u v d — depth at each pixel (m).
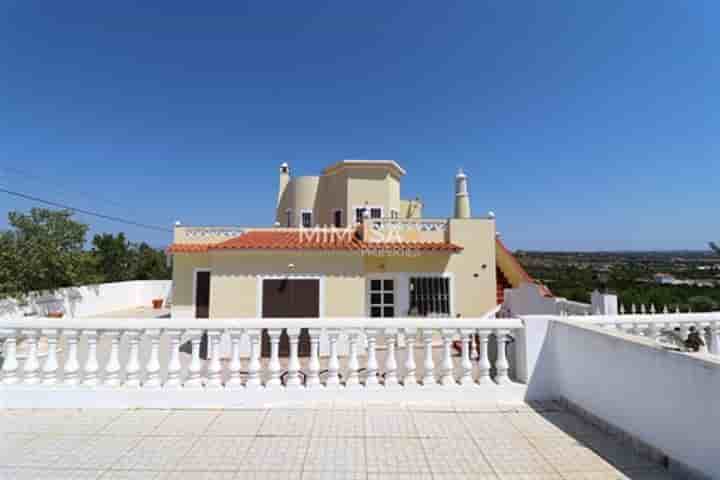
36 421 5.26
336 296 12.82
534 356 6.15
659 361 4.15
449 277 16.12
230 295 12.56
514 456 4.39
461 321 6.21
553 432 4.99
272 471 4.07
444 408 5.76
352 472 4.06
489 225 16.50
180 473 4.02
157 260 42.91
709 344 6.96
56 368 5.93
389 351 6.18
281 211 28.36
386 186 22.94
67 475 3.98
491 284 16.25
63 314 22.66
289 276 12.78
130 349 5.94
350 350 6.17
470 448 4.57
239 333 6.05
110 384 5.86
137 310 29.61
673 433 3.96
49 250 21.31
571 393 5.70
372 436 4.87
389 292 15.84
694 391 3.74
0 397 5.68
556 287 19.72
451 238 16.34
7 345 5.88
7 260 18.41
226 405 5.80
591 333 5.27
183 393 5.80
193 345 6.00
